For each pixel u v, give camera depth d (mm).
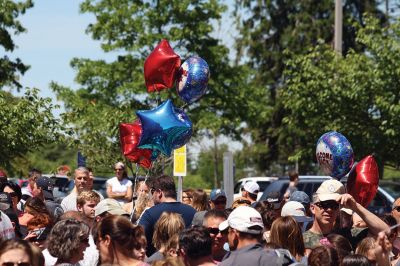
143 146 13023
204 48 43375
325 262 8984
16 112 24422
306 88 30484
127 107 28141
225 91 44188
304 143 35531
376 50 29453
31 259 7910
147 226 12031
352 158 12844
